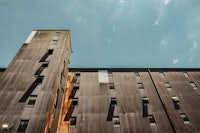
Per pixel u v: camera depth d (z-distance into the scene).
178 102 23.19
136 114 21.27
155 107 22.44
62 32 28.61
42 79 19.81
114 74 27.98
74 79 26.88
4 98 17.34
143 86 25.84
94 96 23.47
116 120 20.58
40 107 16.83
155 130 19.61
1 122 15.26
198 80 27.44
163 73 28.89
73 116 20.97
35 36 27.03
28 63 21.72
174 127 19.78
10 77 19.66
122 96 23.73
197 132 19.41
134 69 29.67
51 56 23.03
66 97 23.48
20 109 16.56
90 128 19.44
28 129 14.99
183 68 30.53
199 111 21.95
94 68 29.22
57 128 19.44
